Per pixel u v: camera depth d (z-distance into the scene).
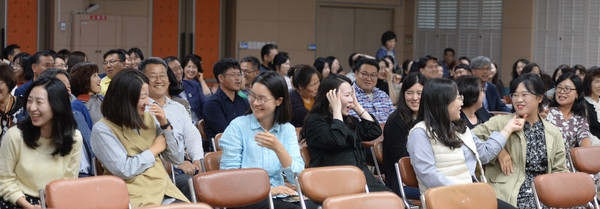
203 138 5.43
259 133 3.63
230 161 3.80
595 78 5.29
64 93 3.32
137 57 7.09
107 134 3.45
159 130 3.70
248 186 3.47
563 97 4.89
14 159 3.31
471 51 11.66
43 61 5.89
